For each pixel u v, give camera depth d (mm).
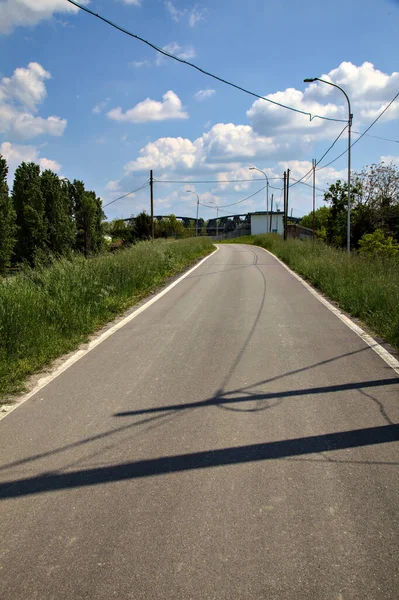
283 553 2525
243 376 5539
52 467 3535
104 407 4707
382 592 2254
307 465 3451
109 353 6777
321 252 20906
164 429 4137
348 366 5840
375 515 2842
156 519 2852
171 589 2297
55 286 9562
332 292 11734
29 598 2270
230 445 3795
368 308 8922
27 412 4656
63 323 7824
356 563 2443
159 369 5914
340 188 35938
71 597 2268
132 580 2361
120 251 18156
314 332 7777
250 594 2254
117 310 10141
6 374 5688
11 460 3666
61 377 5734
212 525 2779
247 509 2928
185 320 9062
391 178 35000
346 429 4039
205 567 2436
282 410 4488
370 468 3387
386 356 6262
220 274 18281
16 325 6785
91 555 2555
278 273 18453
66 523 2840
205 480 3281
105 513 2932
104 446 3852
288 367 5848
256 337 7500
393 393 4867
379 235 24000
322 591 2264
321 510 2900
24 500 3105
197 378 5512
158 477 3342
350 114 20531
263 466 3453
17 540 2701
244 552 2541
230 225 108938
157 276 15875
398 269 12664
